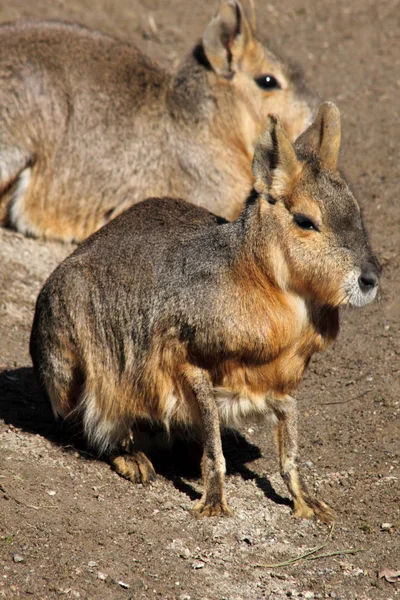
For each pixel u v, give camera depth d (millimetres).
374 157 18516
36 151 15758
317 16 25703
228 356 9453
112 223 11109
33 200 15977
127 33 23562
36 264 15445
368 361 13055
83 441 10867
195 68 16312
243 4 25719
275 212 9328
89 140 15828
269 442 11453
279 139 9219
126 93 16016
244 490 10141
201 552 8828
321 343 9727
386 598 8359
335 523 9570
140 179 15953
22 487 9539
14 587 7930
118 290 10180
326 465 10742
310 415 11945
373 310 14109
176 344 9664
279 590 8375
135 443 10656
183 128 16047
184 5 25438
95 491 9836
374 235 15836
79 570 8281
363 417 11789
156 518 9383
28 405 11859
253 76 16172
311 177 9289
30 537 8672
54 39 16172
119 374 10234
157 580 8305
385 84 21922
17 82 15625
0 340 13359
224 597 8180
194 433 10625
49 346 10617
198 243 9891
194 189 16078
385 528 9469
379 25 25172
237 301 9359
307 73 22547
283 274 9352
